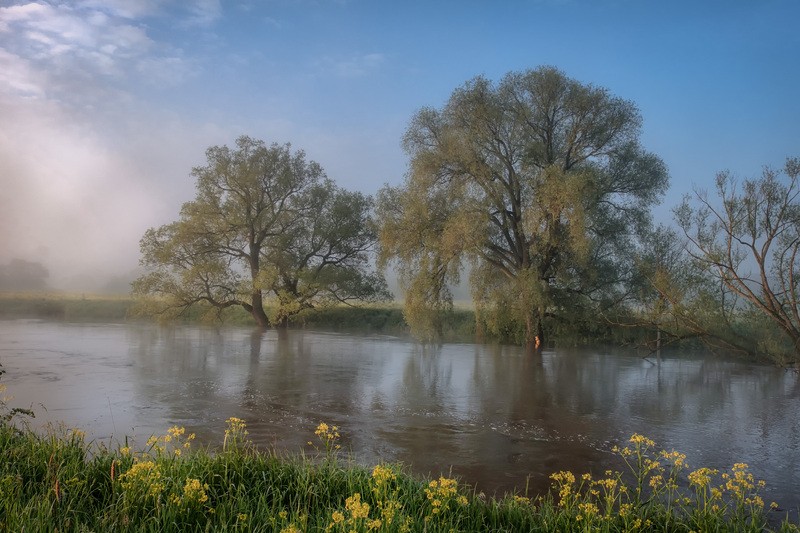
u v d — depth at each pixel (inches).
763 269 983.6
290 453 420.8
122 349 1156.5
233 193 1924.2
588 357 1237.1
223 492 261.9
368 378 843.4
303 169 1982.0
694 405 692.7
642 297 1288.1
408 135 1469.0
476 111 1368.1
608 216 1428.4
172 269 1872.5
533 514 261.0
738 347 1106.7
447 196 1435.8
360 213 2016.5
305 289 1898.4
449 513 245.1
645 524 239.9
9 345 1199.6
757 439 521.3
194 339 1440.7
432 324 1438.2
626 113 1370.6
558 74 1364.4
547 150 1401.3
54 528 207.8
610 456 450.3
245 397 657.6
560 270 1380.4
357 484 276.2
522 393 753.0
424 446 465.7
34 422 497.4
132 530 216.2
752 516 249.3
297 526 219.0
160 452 297.0
